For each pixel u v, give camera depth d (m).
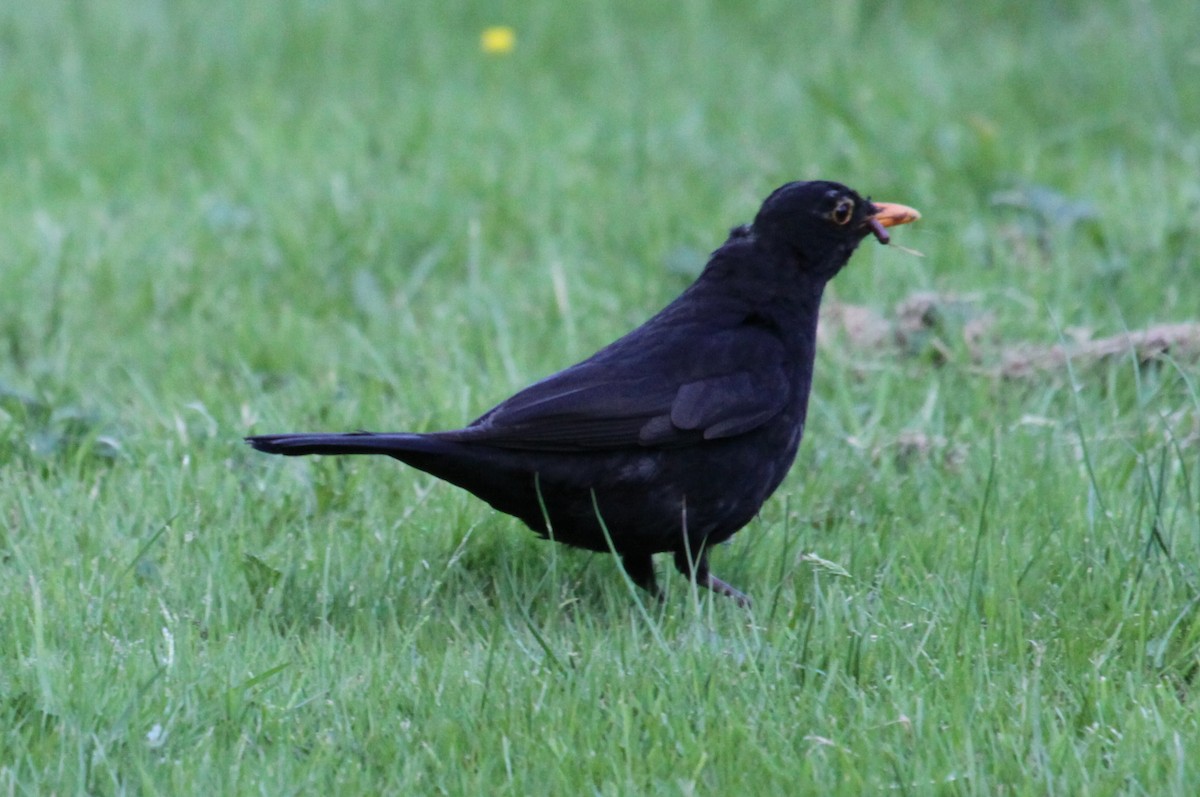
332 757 6.97
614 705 7.34
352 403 11.47
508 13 23.17
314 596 8.73
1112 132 17.55
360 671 7.78
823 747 7.01
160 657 7.82
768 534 9.60
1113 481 9.98
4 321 13.27
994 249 14.16
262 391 11.92
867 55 20.95
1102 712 7.29
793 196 9.08
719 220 15.21
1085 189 15.59
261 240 15.03
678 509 8.55
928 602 8.40
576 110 18.91
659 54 21.39
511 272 14.37
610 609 8.46
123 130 18.48
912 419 11.30
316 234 15.05
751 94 19.36
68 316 13.34
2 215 15.70
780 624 8.18
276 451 8.00
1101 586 8.48
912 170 16.00
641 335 8.83
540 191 16.03
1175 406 11.26
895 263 13.99
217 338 12.95
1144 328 12.36
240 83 20.27
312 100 19.59
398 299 13.81
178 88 20.02
